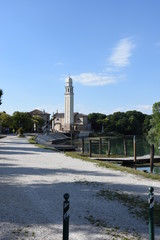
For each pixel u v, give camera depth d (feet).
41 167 63.93
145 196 38.17
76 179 49.57
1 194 37.22
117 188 42.93
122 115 570.05
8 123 328.29
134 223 27.43
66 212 18.67
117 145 247.70
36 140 185.68
